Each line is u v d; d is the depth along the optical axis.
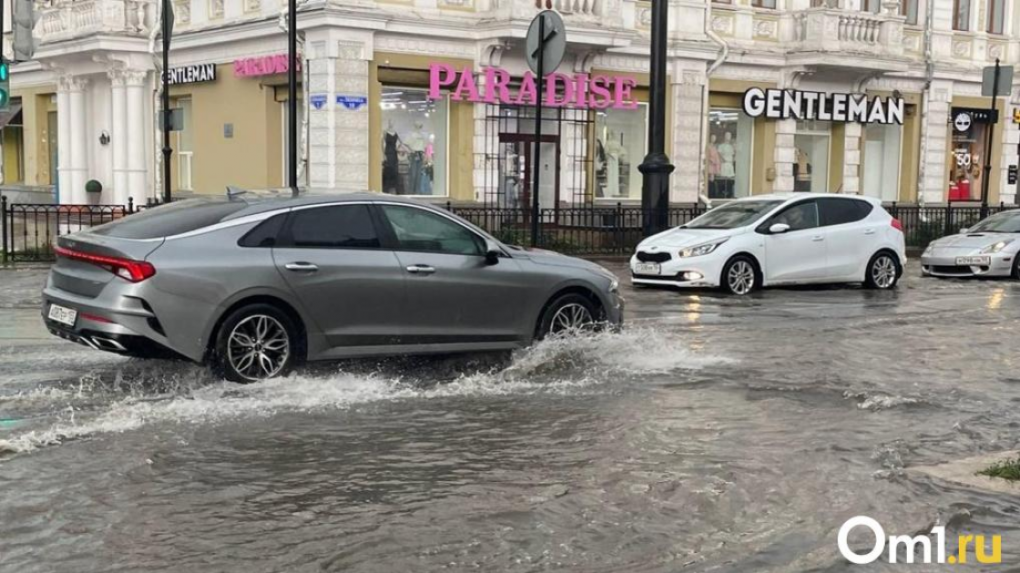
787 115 29.28
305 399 8.48
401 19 23.14
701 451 7.26
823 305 15.80
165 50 20.66
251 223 8.81
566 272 10.35
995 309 15.60
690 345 11.59
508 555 5.32
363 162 23.12
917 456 7.26
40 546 5.36
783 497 6.25
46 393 8.57
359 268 9.12
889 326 13.57
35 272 18.03
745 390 9.28
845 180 30.67
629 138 27.36
